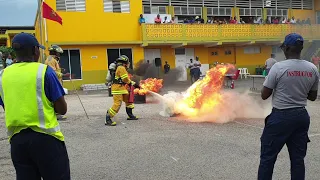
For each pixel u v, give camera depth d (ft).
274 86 11.33
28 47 9.01
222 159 16.47
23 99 8.65
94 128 24.02
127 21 69.51
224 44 84.02
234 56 86.12
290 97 11.08
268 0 86.99
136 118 27.14
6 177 14.55
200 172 14.70
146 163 16.06
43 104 8.79
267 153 11.52
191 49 80.53
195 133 22.02
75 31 64.95
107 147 18.97
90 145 19.44
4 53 63.52
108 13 67.62
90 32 66.18
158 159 16.63
